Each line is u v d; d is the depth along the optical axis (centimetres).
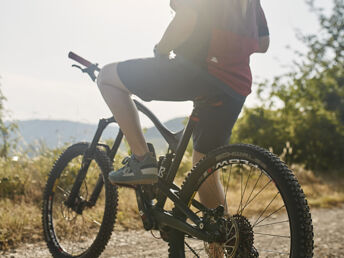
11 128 601
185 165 677
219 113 220
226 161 209
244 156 200
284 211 548
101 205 427
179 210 230
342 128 1266
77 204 288
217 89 210
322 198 725
